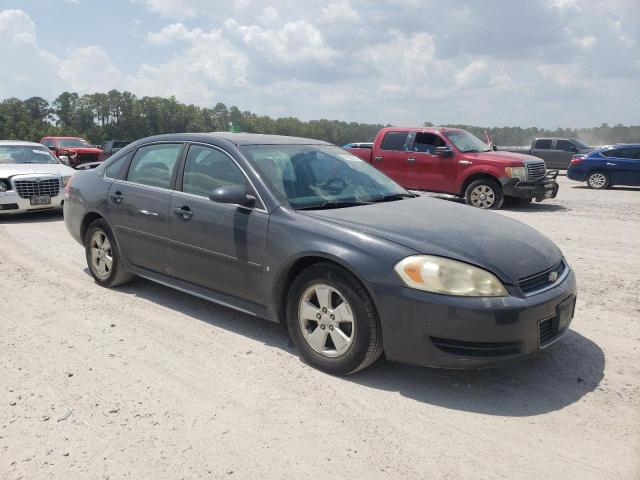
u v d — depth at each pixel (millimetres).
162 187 4977
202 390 3574
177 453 2891
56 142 27859
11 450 2916
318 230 3803
